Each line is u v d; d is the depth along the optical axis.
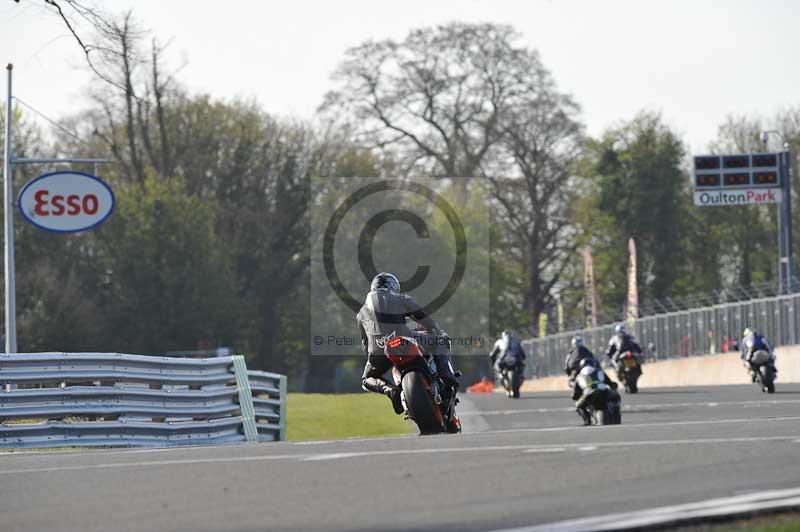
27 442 66.12
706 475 32.03
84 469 39.06
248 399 76.94
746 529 24.94
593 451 37.56
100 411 68.81
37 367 68.00
